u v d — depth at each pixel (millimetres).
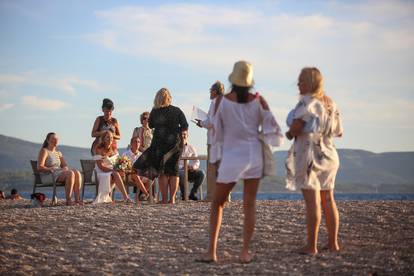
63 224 14164
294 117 10383
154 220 14438
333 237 11016
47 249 12000
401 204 16266
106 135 19750
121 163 19625
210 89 17094
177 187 18281
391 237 12070
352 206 15820
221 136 10188
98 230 13516
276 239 12109
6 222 14367
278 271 9797
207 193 18953
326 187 10742
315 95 10484
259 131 10227
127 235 13016
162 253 11469
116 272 10289
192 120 16875
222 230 13031
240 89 10047
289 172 10609
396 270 9672
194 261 10711
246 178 10023
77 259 11219
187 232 13086
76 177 19453
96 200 19609
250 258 10430
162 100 17953
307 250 10828
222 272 9875
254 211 10328
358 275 9438
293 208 15648
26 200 23750
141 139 20953
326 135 10617
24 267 10727
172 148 17938
